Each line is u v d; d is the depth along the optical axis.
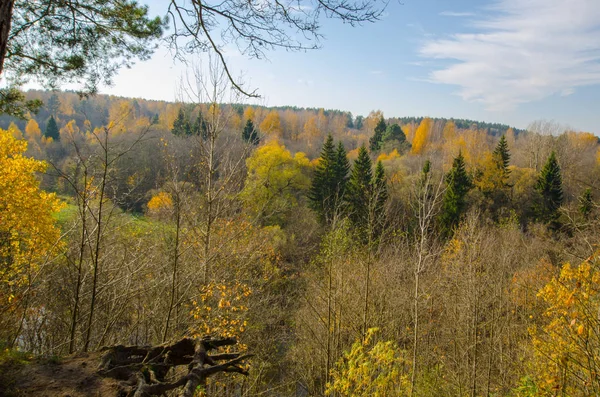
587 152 53.75
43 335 9.42
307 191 36.69
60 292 9.07
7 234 9.75
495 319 13.41
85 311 9.20
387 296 15.28
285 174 30.91
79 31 6.21
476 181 36.84
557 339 6.96
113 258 9.45
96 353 4.32
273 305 16.94
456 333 14.66
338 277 14.34
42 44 6.30
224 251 10.48
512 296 13.96
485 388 12.77
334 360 12.95
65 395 3.49
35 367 3.95
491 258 15.02
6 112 6.47
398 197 29.25
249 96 5.29
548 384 7.19
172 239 10.23
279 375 16.02
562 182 32.25
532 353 10.91
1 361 3.99
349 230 17.44
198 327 8.67
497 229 24.64
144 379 3.81
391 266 16.30
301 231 25.94
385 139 61.50
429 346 15.12
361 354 9.21
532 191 35.16
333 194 31.44
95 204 8.62
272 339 14.86
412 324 15.30
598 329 5.47
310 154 58.41
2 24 3.38
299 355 16.05
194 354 4.32
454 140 56.72
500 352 12.84
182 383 3.79
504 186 36.53
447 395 13.62
